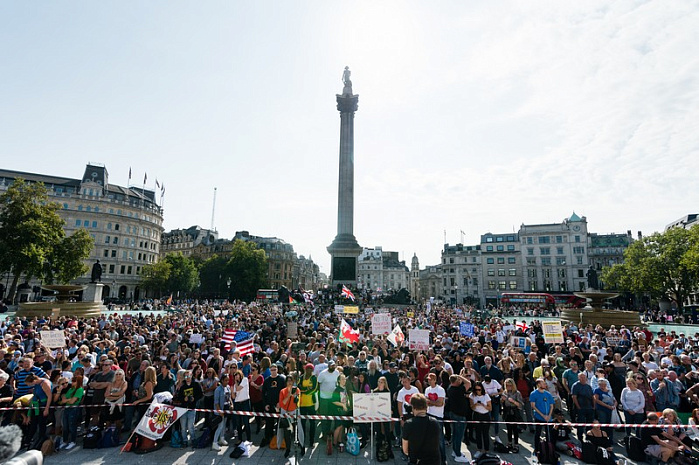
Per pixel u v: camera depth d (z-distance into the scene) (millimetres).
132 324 26125
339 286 63031
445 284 136875
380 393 10945
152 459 11047
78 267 68625
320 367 13828
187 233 170125
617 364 15562
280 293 58062
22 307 34938
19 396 11891
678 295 69062
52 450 11312
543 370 13820
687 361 14617
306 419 11797
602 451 10828
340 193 66625
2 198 57156
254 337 21000
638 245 76875
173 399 12406
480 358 15867
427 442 6711
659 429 10672
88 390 12359
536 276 124438
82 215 109375
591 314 35625
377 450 11195
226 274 116000
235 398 12266
